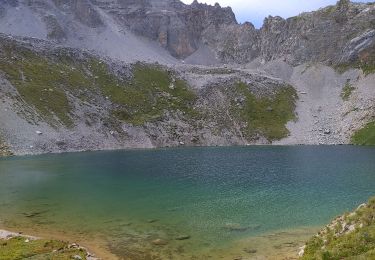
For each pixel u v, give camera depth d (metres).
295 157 124.94
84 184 77.19
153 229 47.44
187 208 57.53
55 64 199.00
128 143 162.62
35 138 137.25
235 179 83.12
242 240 43.34
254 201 61.94
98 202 61.50
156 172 93.75
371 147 155.62
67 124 153.38
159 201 62.19
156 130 177.12
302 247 39.38
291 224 49.12
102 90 194.25
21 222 50.47
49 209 56.94
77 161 113.81
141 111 189.00
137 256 38.81
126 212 55.19
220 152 144.50
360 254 29.47
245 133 189.25
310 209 56.41
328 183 76.56
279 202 61.03
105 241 43.22
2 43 191.62
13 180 81.31
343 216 40.12
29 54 196.00
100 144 153.50
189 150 153.12
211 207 58.06
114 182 79.44
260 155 132.75
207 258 38.16
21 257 36.75
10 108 145.00
